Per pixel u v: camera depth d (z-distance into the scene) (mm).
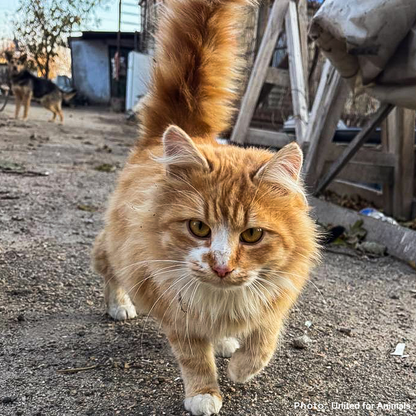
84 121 3057
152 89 521
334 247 830
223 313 393
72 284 600
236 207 366
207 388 384
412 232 776
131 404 378
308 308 577
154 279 397
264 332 404
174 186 385
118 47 3730
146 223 394
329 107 961
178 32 512
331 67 978
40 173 1260
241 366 403
